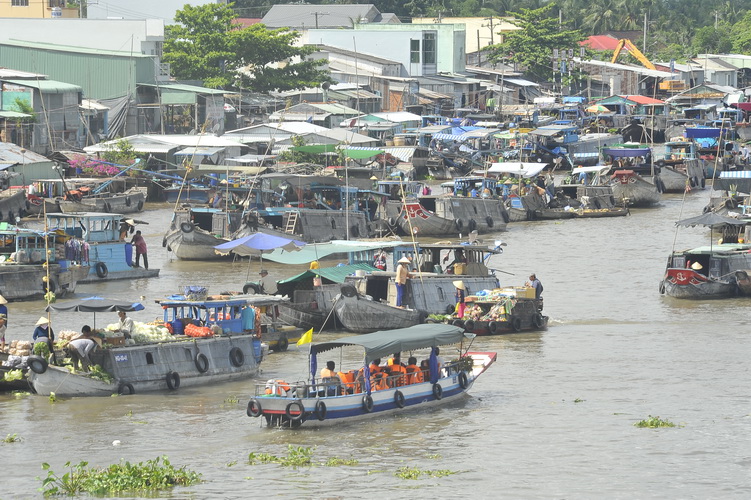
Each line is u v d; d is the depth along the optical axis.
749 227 185.25
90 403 104.88
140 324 111.50
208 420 99.88
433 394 105.12
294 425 97.25
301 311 134.00
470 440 94.62
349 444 93.44
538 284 143.62
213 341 113.06
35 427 97.56
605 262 190.00
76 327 136.00
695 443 94.06
